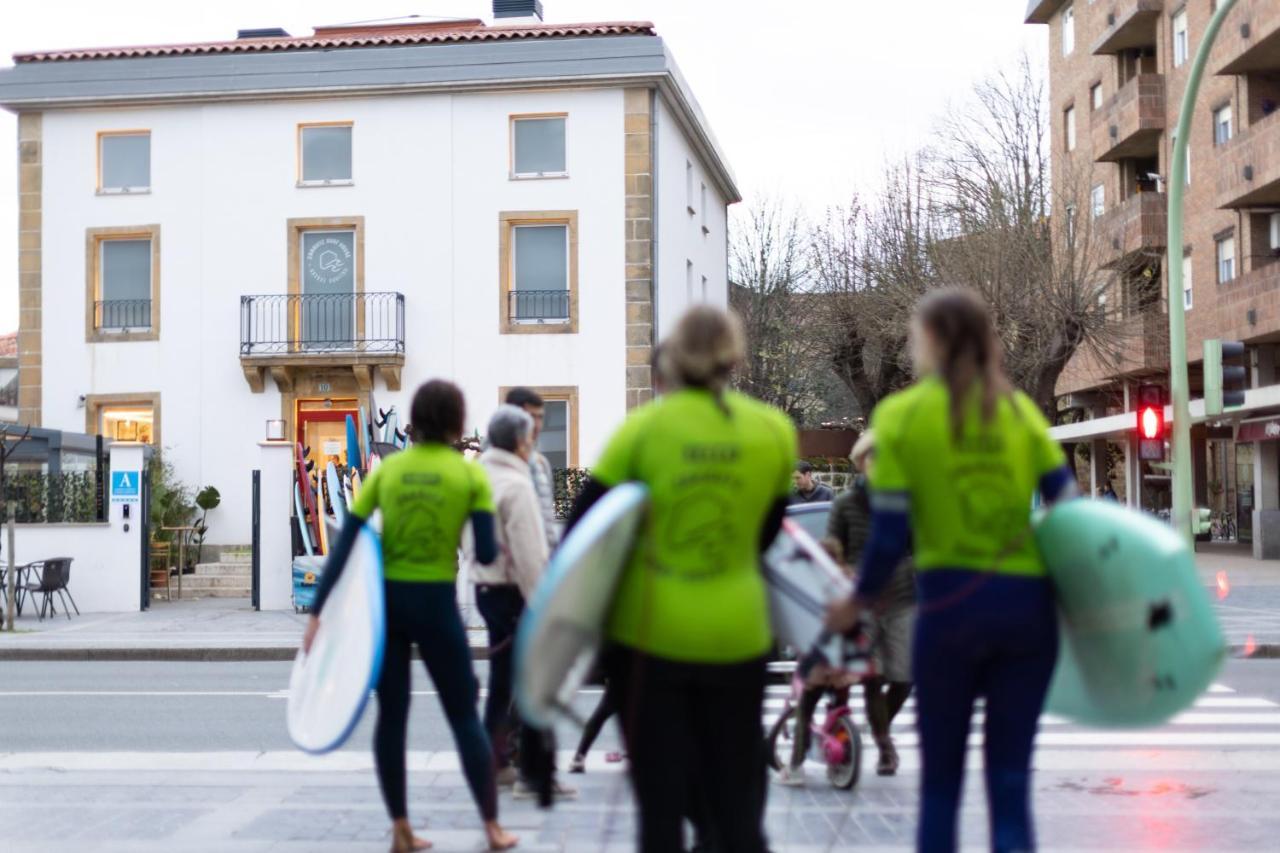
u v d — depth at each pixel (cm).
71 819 727
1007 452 433
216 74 2925
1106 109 4181
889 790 807
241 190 2941
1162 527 434
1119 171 4297
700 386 423
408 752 959
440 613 613
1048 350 3388
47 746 1009
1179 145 1662
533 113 2906
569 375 2883
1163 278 3897
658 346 446
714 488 415
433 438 621
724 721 421
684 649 412
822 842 668
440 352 2898
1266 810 745
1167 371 3878
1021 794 429
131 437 2961
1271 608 2052
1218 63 3488
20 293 2975
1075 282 3394
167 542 2519
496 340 2892
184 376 2927
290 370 2892
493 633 755
